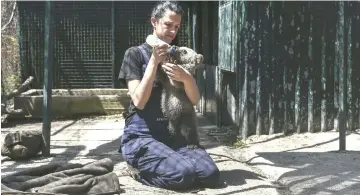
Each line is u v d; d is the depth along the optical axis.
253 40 6.14
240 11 6.11
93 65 9.90
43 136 5.17
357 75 6.46
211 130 6.86
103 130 7.21
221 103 7.18
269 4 6.14
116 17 9.88
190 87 3.81
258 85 6.17
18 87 9.27
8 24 9.48
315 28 6.27
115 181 3.77
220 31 7.15
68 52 9.84
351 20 6.37
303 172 4.43
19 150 4.90
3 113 7.92
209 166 3.82
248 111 6.18
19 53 9.64
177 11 3.88
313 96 6.33
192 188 3.85
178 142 3.99
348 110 6.46
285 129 6.26
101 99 8.83
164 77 3.95
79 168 3.87
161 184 3.84
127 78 3.92
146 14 9.92
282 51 6.22
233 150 5.63
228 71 6.64
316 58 6.30
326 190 3.85
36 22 9.66
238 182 4.07
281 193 3.81
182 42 10.05
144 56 3.96
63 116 8.65
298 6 6.21
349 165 4.70
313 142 5.86
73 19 9.81
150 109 4.00
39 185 3.60
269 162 4.87
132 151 3.96
